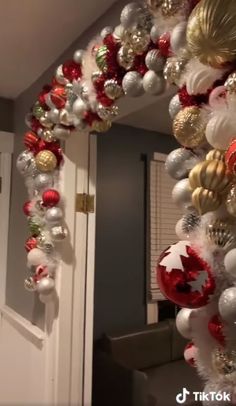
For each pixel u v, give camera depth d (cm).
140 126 258
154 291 271
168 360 256
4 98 224
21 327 182
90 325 159
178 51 76
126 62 99
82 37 148
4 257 216
